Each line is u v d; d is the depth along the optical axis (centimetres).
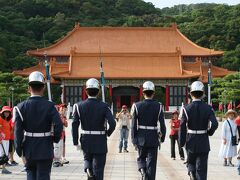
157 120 1559
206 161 1441
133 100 10231
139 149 1570
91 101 1396
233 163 2516
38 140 1141
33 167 1155
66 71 9794
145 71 9931
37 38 16075
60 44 11150
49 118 1147
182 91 9775
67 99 9656
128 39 11494
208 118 1428
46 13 18450
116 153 3059
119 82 9806
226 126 2369
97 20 18425
